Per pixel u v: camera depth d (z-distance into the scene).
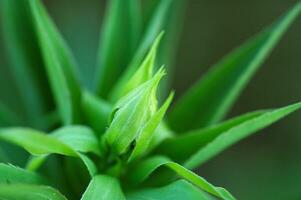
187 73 0.69
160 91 0.45
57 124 0.45
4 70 0.53
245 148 0.64
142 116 0.37
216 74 0.44
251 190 0.61
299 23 0.68
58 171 0.42
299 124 0.65
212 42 0.69
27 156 0.44
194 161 0.39
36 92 0.45
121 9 0.45
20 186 0.34
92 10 0.62
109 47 0.45
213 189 0.36
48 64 0.41
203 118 0.44
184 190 0.37
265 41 0.43
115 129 0.38
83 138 0.38
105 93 0.45
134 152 0.38
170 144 0.41
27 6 0.43
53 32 0.42
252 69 0.43
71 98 0.42
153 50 0.39
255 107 0.68
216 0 0.69
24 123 0.45
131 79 0.39
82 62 0.56
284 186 0.61
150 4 0.46
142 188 0.40
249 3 0.69
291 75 0.68
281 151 0.64
